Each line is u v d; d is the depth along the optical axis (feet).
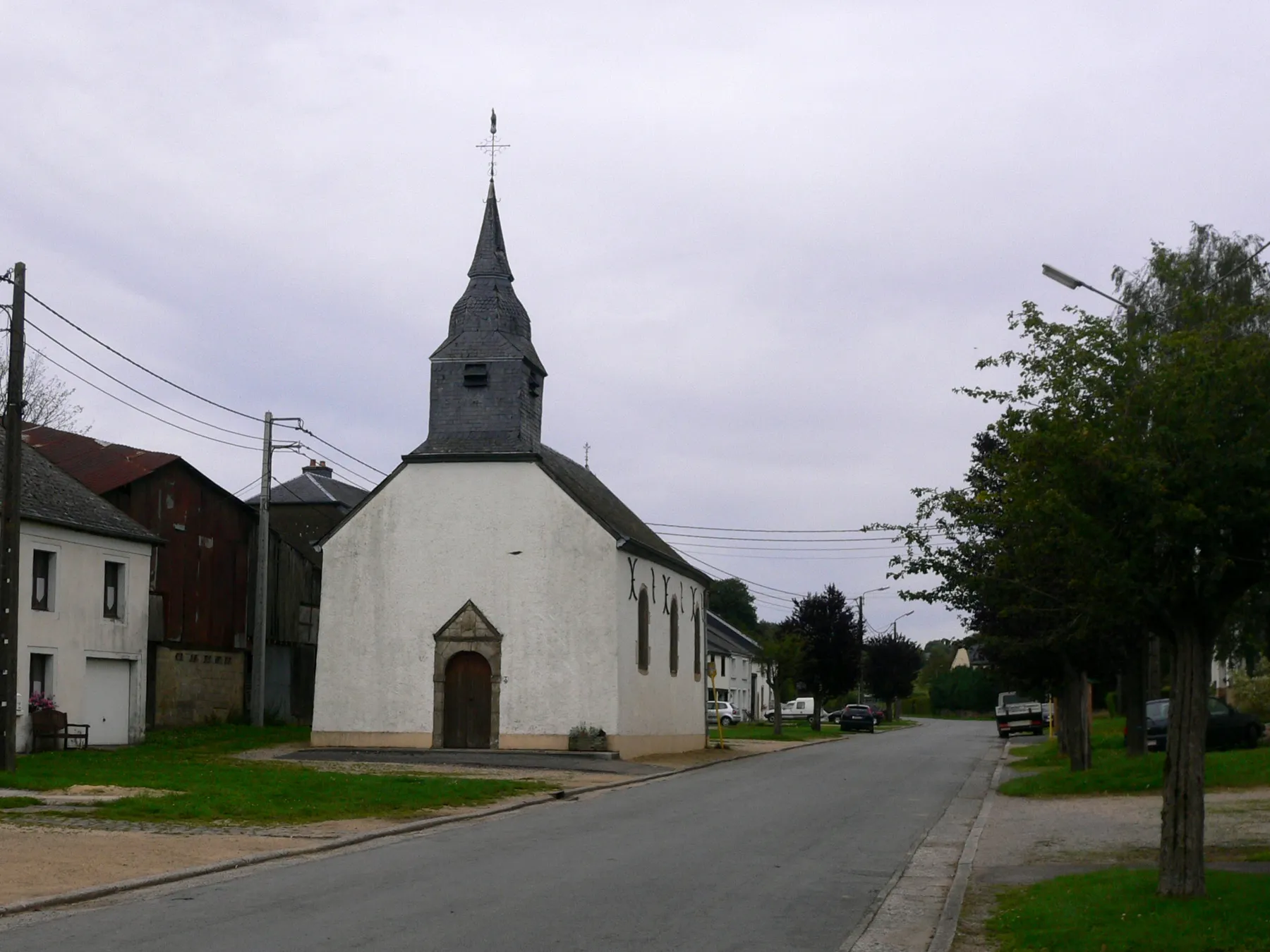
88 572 110.73
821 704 243.19
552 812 70.59
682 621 142.41
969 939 35.27
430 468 120.67
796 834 60.64
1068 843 56.49
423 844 54.95
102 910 37.81
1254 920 33.06
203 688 136.67
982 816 69.36
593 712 114.73
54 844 50.42
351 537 121.29
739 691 315.78
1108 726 170.50
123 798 64.59
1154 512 35.42
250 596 145.18
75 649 108.58
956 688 371.35
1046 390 39.32
